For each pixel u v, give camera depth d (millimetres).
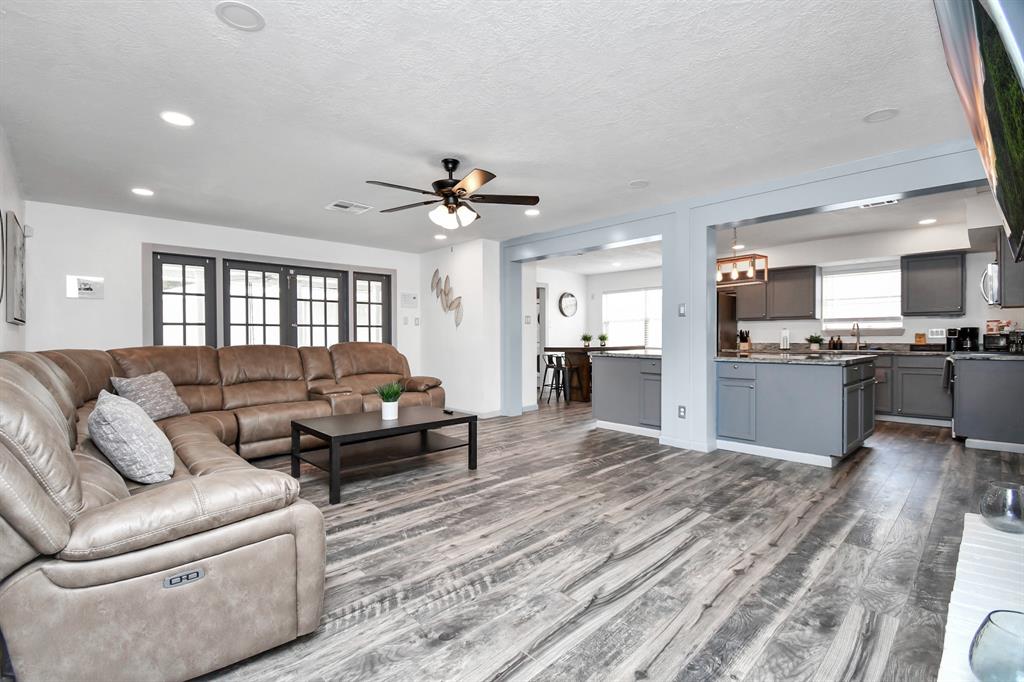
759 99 2598
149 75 2320
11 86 2408
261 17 1888
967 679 666
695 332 4477
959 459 4125
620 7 1854
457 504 3111
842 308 6793
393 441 4145
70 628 1327
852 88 2486
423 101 2596
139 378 3762
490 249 6402
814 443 3996
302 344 6184
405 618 1881
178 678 1464
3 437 1310
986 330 5430
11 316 3162
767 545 2486
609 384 5535
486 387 6336
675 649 1689
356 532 2684
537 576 2193
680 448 4598
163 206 4652
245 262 5742
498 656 1660
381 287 6969
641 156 3418
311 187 4062
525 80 2389
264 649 1620
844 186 3562
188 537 1493
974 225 4398
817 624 1825
